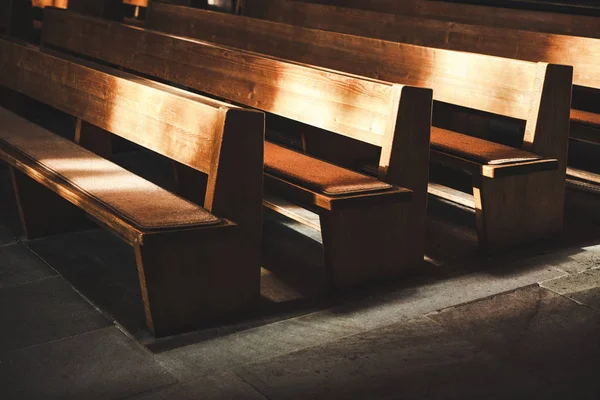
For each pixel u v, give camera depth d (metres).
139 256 2.93
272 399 2.61
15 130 4.26
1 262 3.76
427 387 2.70
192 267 3.08
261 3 6.69
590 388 2.70
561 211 4.23
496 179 3.88
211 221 3.03
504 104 4.07
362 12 5.91
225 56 4.43
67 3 6.90
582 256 3.97
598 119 4.75
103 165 3.69
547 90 3.90
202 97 3.40
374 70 4.76
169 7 6.25
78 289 3.49
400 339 3.05
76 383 2.70
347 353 2.94
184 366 2.82
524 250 4.06
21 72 4.88
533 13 5.69
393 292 3.52
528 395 2.65
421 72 4.48
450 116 5.53
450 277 3.69
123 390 2.66
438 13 6.29
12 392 2.63
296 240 4.20
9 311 3.24
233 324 3.18
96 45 5.50
